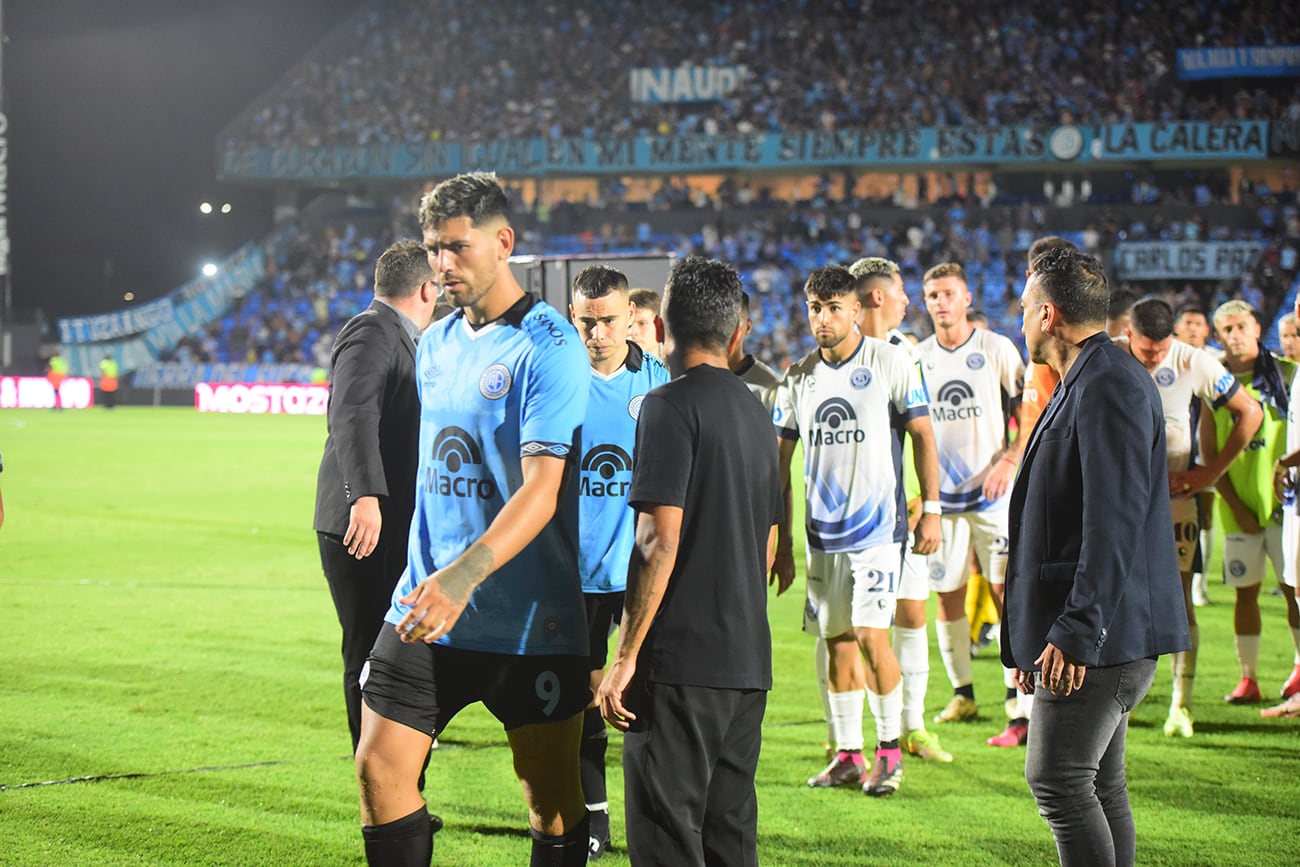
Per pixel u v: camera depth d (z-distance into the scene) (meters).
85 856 4.04
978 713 6.19
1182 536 5.71
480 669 3.23
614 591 4.54
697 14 41.12
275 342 36.03
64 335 35.66
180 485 15.88
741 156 35.59
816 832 4.40
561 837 3.36
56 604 8.48
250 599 8.77
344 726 5.64
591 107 39.44
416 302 4.42
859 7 39.69
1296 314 6.83
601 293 4.45
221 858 4.05
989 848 4.24
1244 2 36.56
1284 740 5.56
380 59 42.66
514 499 3.04
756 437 3.21
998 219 33.75
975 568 7.63
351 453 4.04
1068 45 37.09
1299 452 5.73
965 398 6.06
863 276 5.41
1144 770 5.11
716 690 3.07
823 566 4.96
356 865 4.02
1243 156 32.19
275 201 43.91
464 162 37.44
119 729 5.53
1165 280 31.73
